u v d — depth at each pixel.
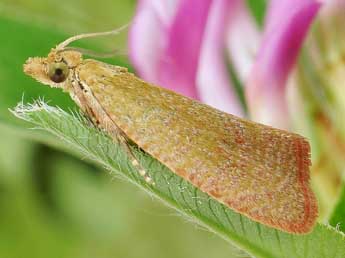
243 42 0.05
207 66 0.05
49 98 0.05
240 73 0.05
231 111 0.05
